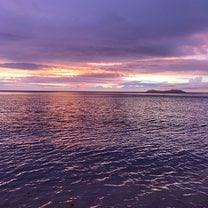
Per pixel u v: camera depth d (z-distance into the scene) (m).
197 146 22.22
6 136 25.84
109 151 20.28
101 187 12.68
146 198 11.34
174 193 11.86
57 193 11.94
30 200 11.17
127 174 14.69
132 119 42.72
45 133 28.09
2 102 91.50
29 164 16.45
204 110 66.31
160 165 16.44
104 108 69.00
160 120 41.91
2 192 11.99
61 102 100.44
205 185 12.86
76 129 31.36
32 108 64.88
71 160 17.56
